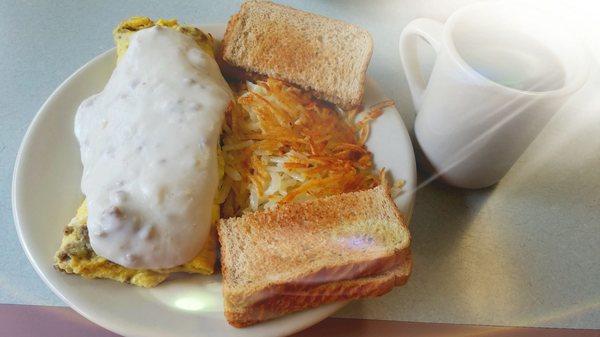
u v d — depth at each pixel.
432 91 0.28
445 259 0.29
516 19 0.27
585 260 0.30
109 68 0.31
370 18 0.40
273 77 0.32
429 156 0.31
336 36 0.33
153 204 0.24
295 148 0.30
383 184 0.28
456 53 0.25
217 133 0.28
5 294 0.26
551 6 0.39
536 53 0.26
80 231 0.24
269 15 0.33
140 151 0.26
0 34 0.37
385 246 0.25
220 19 0.39
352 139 0.31
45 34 0.37
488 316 0.27
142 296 0.24
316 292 0.24
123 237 0.24
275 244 0.26
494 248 0.30
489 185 0.32
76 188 0.27
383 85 0.36
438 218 0.31
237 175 0.29
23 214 0.25
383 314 0.27
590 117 0.37
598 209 0.32
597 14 0.40
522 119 0.25
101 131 0.27
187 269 0.25
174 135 0.26
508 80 0.25
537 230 0.31
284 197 0.29
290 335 0.25
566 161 0.35
